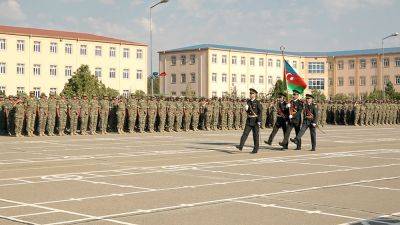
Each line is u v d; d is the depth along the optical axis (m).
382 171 14.53
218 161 16.78
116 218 8.44
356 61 101.06
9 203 9.63
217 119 35.06
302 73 101.88
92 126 29.56
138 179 12.70
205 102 34.66
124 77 83.81
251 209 9.21
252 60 94.75
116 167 15.02
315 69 102.38
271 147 22.44
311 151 20.75
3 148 20.77
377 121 48.72
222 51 91.56
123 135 29.22
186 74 93.62
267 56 96.31
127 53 84.19
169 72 96.06
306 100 21.09
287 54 99.25
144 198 10.20
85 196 10.38
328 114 49.31
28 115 27.31
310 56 101.81
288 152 20.23
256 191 11.07
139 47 85.38
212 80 90.69
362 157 18.44
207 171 14.29
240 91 93.38
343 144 24.61
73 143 23.44
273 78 97.19
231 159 17.42
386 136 31.14
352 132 35.69
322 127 43.75
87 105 29.28
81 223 8.08
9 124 28.09
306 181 12.54
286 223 8.18
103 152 19.41
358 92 100.94
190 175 13.48
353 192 11.04
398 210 9.24
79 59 78.69
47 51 75.69
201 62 91.31
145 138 26.97
